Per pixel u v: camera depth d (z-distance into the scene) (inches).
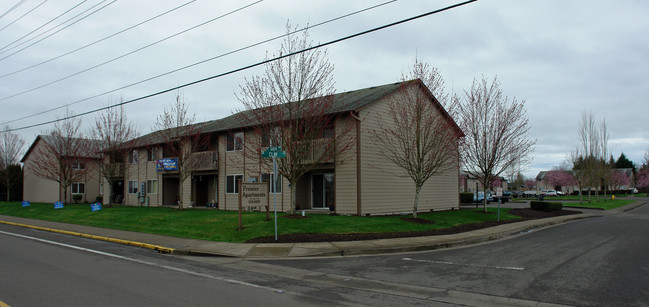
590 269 368.8
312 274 360.2
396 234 576.4
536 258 429.1
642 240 569.3
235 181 983.6
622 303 262.5
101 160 1215.6
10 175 1715.1
